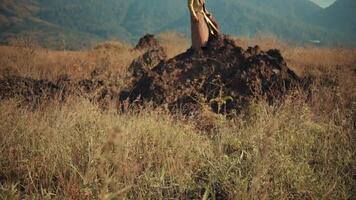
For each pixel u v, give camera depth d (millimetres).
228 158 6230
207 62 12555
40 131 7617
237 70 12062
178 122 9008
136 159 6523
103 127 7758
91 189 5219
